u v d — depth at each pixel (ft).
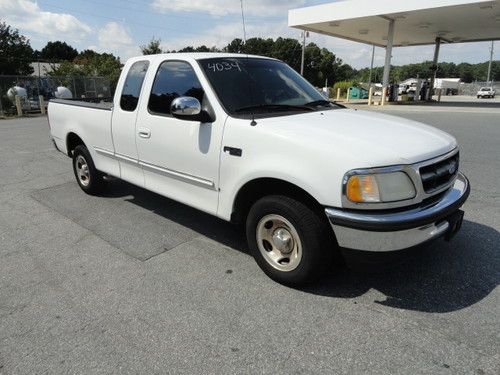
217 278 11.74
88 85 88.22
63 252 13.60
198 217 16.69
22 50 99.66
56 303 10.61
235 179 11.46
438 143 10.78
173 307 10.33
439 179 10.45
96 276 11.96
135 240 14.49
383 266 9.61
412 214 9.40
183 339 9.11
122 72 15.98
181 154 13.14
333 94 150.00
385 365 8.18
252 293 10.91
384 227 9.07
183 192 13.65
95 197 19.56
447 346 8.68
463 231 14.49
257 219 11.31
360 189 9.13
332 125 11.08
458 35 99.76
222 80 12.71
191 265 12.56
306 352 8.61
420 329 9.25
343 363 8.27
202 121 12.06
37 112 77.20
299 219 10.23
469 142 31.99
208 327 9.51
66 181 22.74
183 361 8.43
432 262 12.29
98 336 9.27
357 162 9.20
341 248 9.70
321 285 11.20
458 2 61.16
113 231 15.31
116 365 8.36
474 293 10.66
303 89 14.61
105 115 16.62
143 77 14.88
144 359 8.51
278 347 8.79
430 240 9.84
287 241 10.93
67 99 21.33
